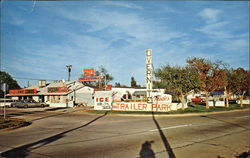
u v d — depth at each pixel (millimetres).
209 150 8609
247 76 40344
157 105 29484
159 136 11453
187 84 30266
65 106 41938
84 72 48688
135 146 9094
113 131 13164
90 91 47344
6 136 11391
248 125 16344
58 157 7395
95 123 17469
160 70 32156
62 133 12398
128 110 30891
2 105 43500
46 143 9625
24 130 13625
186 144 9578
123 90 56250
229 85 41031
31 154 7773
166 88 31828
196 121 18859
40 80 53625
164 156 7625
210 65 33594
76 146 9047
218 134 12297
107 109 31969
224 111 31781
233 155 8047
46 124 16781
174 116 24516
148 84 30641
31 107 40188
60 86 49156
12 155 7648
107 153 7941
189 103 49188
